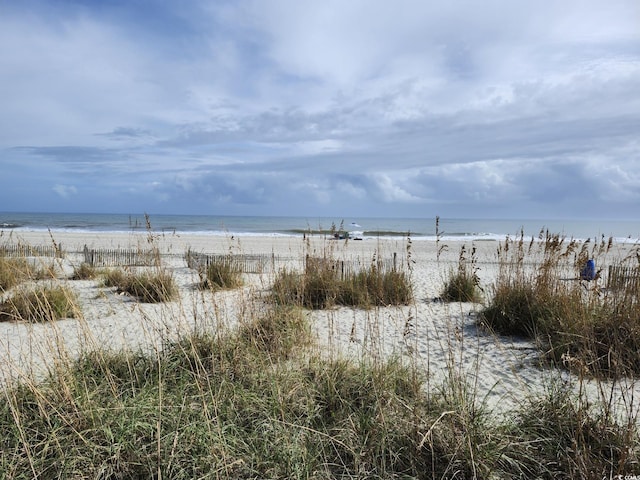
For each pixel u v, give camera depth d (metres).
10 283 7.97
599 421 2.84
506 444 2.69
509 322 6.15
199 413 2.88
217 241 31.83
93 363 3.81
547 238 6.45
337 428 2.90
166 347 4.25
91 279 11.09
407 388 3.53
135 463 2.48
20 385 3.23
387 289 8.52
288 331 4.79
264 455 2.63
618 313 4.89
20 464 2.45
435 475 2.55
